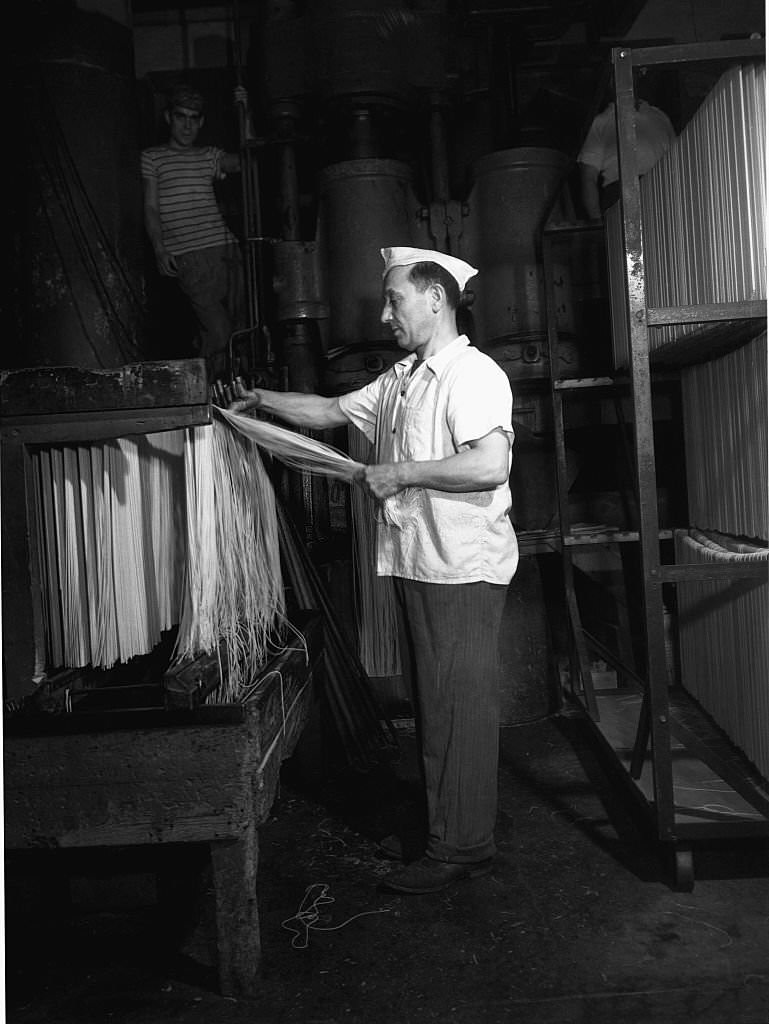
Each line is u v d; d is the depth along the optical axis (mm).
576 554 3934
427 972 1866
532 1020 1686
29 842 1789
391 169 3586
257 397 2555
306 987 1830
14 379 1876
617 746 2877
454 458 2115
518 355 3613
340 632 3234
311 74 3656
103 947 2021
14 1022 1750
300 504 3477
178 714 1791
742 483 2555
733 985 1768
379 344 3566
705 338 2424
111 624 1953
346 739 3145
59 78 3547
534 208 3576
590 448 3869
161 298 4090
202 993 1827
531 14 3854
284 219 3797
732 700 2729
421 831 2520
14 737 1784
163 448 2115
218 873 1809
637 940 1952
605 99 3469
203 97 4234
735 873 2260
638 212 2068
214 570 1957
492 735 2252
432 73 3703
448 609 2201
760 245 1989
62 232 3564
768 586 2328
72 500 1938
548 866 2334
